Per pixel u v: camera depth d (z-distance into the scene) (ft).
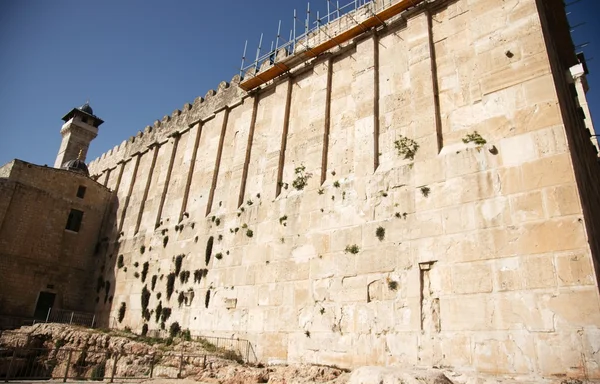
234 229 73.51
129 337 72.95
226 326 66.69
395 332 48.01
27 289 97.19
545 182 42.83
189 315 74.23
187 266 79.56
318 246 59.77
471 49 54.49
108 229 110.83
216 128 91.50
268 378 49.37
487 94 50.62
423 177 52.29
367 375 33.35
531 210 42.75
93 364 68.95
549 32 56.49
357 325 51.60
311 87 73.77
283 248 64.18
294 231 63.87
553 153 43.34
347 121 65.62
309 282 58.70
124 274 95.09
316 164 65.87
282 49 81.51
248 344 62.08
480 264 44.21
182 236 84.33
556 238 40.42
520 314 40.24
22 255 98.07
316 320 55.83
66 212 107.86
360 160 60.03
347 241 56.70
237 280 68.69
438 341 44.45
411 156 54.80
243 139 81.87
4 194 98.17
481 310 42.65
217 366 55.52
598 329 35.94
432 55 58.39
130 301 88.99
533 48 48.62
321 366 49.67
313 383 43.91
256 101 84.23
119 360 65.72
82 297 105.19
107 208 115.55
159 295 82.38
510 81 49.11
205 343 67.05
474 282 44.01
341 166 63.21
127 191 110.83
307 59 75.56
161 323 78.79
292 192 67.46
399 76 61.46
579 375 35.68
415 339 46.14
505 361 39.73
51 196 105.91
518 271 41.60
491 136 48.52
